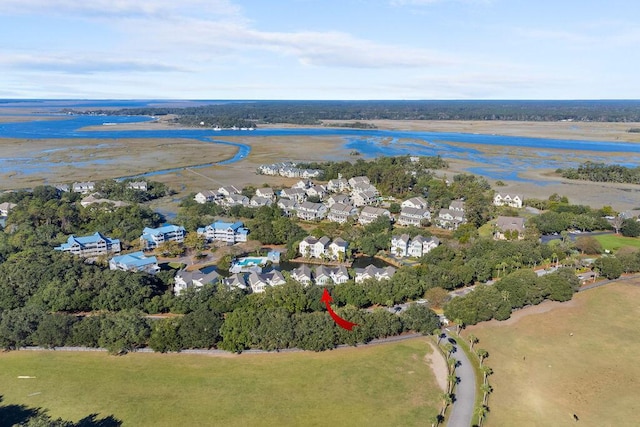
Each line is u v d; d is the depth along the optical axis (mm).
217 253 174625
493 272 154250
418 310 118438
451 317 123188
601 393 96062
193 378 98125
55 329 108562
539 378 100688
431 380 98000
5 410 87938
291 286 127750
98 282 130125
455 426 84375
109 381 97125
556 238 196375
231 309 123688
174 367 102125
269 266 164750
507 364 105438
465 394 93750
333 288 132000
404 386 95812
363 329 111062
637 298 139250
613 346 113688
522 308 132500
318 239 173375
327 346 108312
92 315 120875
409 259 171000
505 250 162125
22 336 108688
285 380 97688
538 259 162750
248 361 104562
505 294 129375
